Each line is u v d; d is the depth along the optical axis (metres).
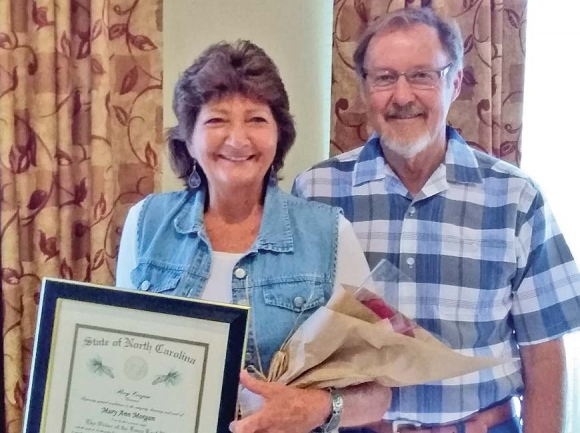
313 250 1.08
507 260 1.24
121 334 0.94
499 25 1.55
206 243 1.09
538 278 1.25
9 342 1.59
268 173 1.14
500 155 1.60
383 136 1.25
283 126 1.11
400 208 1.29
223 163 1.06
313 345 0.92
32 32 1.55
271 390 0.89
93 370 0.94
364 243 1.30
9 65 1.53
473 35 1.55
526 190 1.25
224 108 1.05
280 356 0.95
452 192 1.27
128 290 0.94
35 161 1.58
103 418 0.94
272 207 1.11
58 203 1.60
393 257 1.29
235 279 1.06
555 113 1.72
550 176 1.73
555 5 1.70
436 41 1.21
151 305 0.93
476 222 1.26
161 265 1.11
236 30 1.68
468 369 0.91
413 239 1.27
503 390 1.27
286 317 1.03
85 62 1.59
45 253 1.59
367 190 1.31
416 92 1.21
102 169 1.58
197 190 1.17
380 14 1.54
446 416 1.24
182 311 0.92
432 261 1.26
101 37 1.54
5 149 1.54
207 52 1.09
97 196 1.58
